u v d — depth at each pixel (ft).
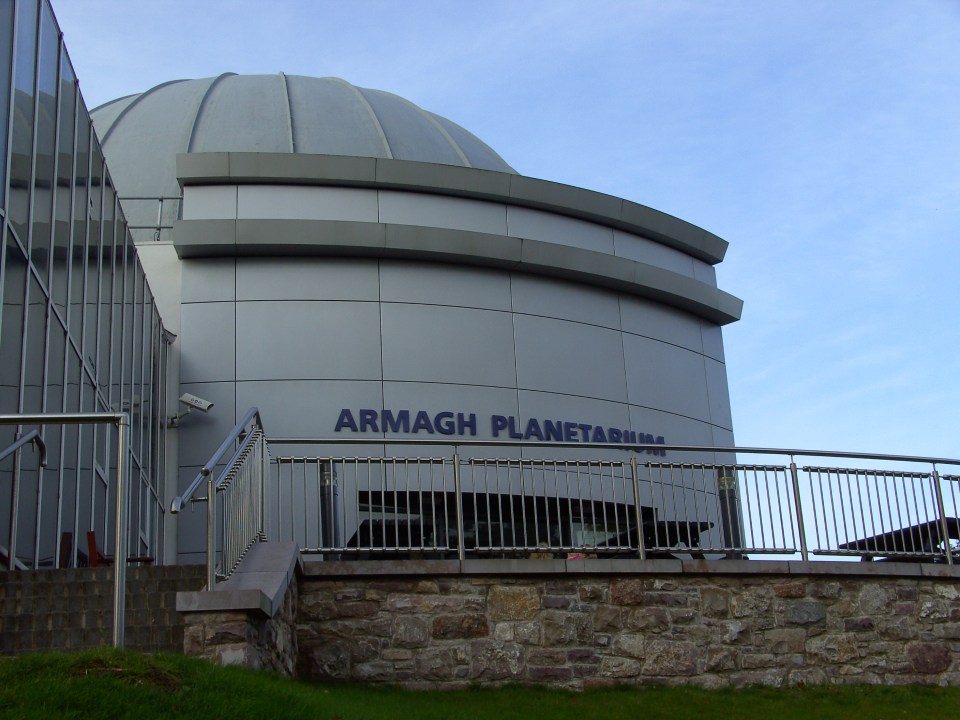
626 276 75.46
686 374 78.74
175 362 66.44
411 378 68.33
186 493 28.17
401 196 72.54
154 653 26.13
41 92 40.01
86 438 44.78
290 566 33.12
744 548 41.50
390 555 45.68
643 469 72.84
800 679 40.19
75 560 42.34
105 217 50.06
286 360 67.21
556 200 75.56
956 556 44.80
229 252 68.69
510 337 71.56
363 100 88.74
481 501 44.19
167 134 83.15
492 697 35.73
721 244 83.20
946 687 41.50
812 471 43.37
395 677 36.60
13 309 35.73
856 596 41.96
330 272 69.36
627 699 36.60
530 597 38.32
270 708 23.72
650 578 39.65
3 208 34.73
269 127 82.64
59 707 20.95
